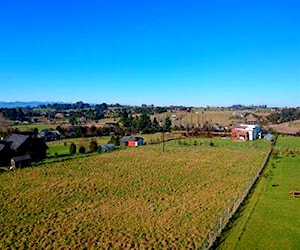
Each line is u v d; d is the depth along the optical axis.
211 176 60.28
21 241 31.98
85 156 86.38
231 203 41.78
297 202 41.91
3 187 53.47
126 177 60.22
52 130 143.00
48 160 80.31
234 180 56.47
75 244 31.16
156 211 40.38
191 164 73.00
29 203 44.50
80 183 55.75
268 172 60.66
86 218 38.28
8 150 74.62
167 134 139.38
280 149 90.56
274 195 45.12
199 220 36.75
